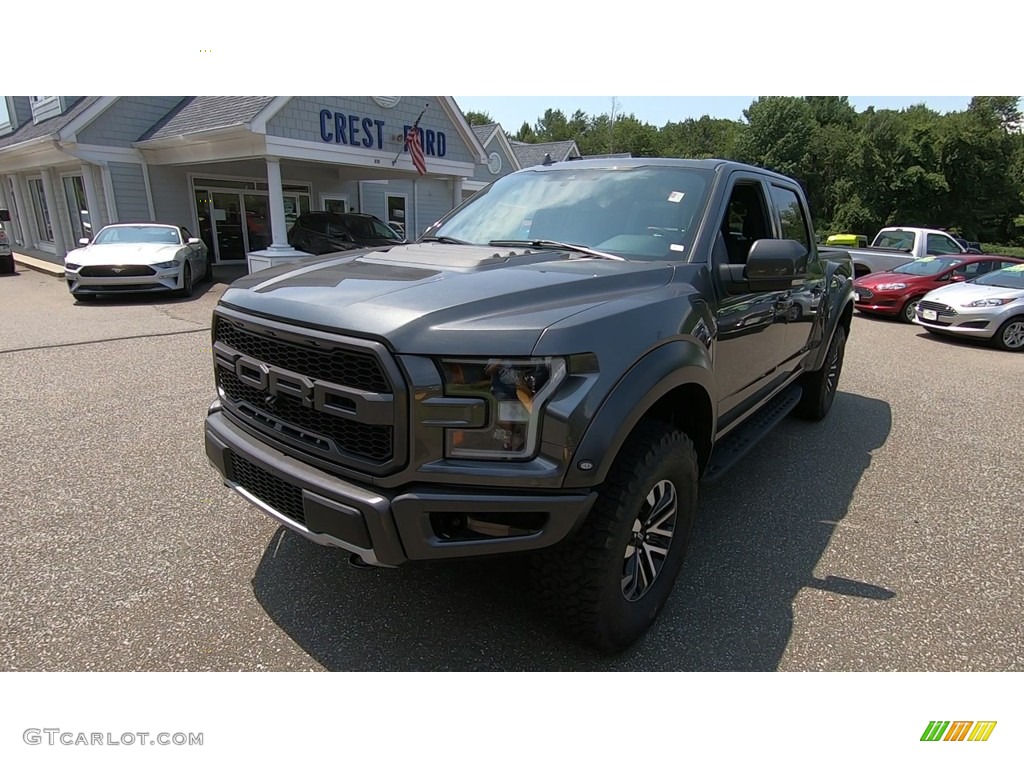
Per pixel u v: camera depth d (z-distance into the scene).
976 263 12.25
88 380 6.09
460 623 2.67
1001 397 6.75
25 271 16.73
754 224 3.72
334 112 14.16
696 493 2.71
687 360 2.44
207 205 17.69
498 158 26.70
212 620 2.64
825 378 5.39
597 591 2.25
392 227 20.47
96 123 14.91
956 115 47.91
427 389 1.97
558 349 2.00
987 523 3.75
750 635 2.67
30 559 3.03
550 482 2.00
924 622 2.80
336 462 2.17
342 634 2.58
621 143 75.88
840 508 3.89
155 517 3.45
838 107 54.28
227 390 2.74
